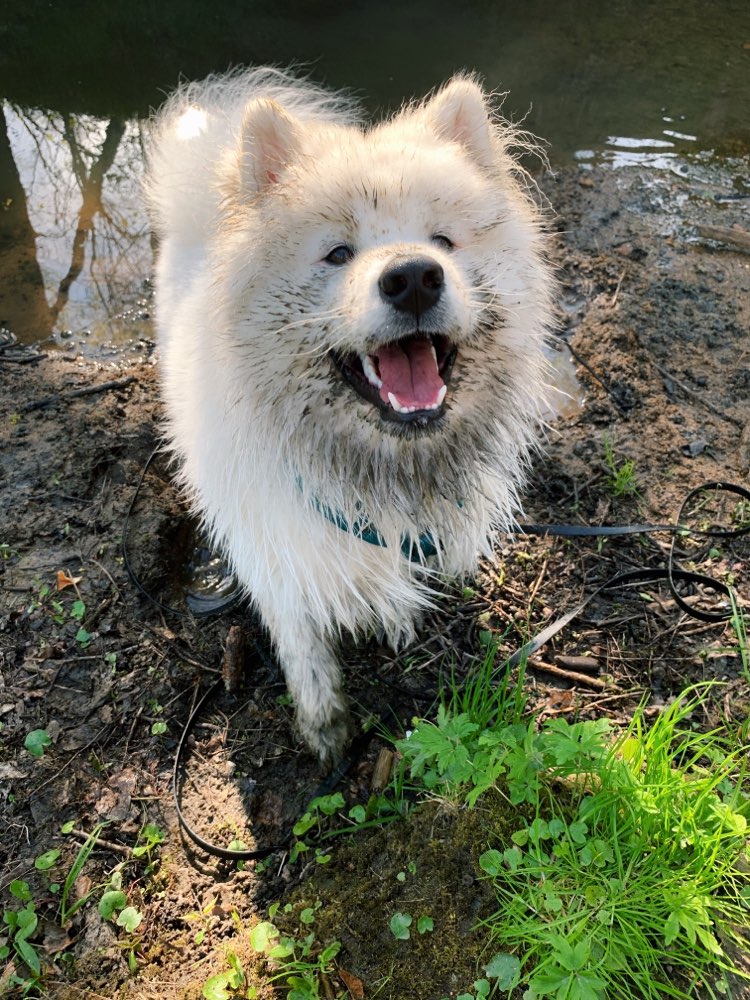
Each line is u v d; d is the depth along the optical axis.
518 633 0.79
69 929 0.59
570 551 0.86
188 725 0.71
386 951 0.55
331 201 0.55
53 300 1.25
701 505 0.89
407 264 0.49
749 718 0.65
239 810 0.67
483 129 0.65
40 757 0.69
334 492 0.61
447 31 2.02
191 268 0.84
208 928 0.59
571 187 1.41
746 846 0.56
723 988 0.51
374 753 0.70
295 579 0.64
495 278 0.59
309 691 0.69
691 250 1.26
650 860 0.55
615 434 0.98
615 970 0.51
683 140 1.56
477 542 0.74
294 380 0.56
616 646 0.77
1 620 0.78
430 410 0.54
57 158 1.59
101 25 2.12
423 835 0.60
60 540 0.86
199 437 0.67
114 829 0.65
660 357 1.07
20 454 0.96
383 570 0.68
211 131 0.93
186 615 0.81
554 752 0.58
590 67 1.85
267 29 2.05
